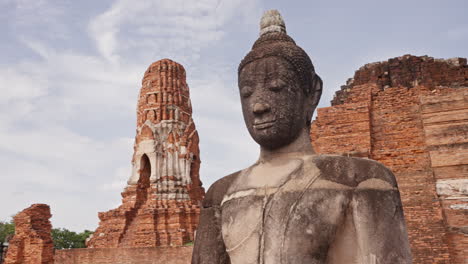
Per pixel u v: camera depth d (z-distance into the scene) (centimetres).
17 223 3123
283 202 421
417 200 1491
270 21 537
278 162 473
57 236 5791
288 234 405
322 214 407
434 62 2039
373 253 391
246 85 497
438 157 1521
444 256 1361
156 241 3150
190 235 3281
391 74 2084
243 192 459
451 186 1464
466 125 1523
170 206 3356
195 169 3744
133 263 2631
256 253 418
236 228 443
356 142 1669
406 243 408
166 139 3638
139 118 3806
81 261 2803
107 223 3481
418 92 1744
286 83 480
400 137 1694
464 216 1409
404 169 1606
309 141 502
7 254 3041
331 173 429
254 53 505
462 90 1571
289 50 492
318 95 523
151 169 3506
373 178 420
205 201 512
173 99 3791
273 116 474
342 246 411
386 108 1778
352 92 1869
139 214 3319
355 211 409
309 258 395
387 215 407
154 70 3872
